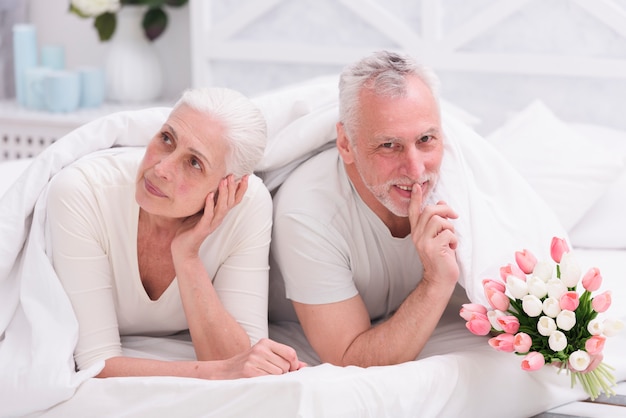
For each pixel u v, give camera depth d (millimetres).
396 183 2324
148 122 2555
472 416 2287
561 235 2588
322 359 2438
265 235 2434
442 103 3355
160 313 2477
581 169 3189
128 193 2381
